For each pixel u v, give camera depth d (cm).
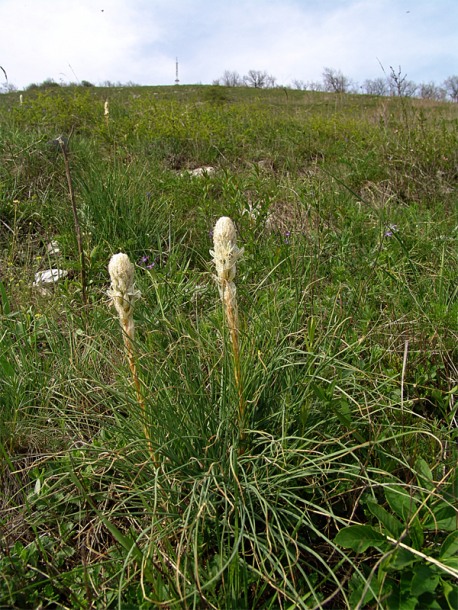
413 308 384
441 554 199
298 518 209
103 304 400
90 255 463
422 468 227
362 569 213
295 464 248
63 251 506
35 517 246
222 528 230
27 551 227
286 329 324
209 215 568
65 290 418
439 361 337
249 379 256
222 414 249
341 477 251
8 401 307
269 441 245
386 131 871
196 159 899
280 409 261
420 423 276
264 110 1466
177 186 658
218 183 683
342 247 460
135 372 220
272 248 481
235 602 193
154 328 324
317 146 942
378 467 254
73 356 332
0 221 559
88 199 564
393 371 315
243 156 920
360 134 1003
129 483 247
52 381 329
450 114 1330
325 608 209
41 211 566
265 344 295
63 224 551
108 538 246
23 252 520
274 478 233
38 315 385
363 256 473
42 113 1065
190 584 199
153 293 409
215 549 230
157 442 238
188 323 315
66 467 242
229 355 254
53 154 702
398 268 439
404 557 194
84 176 632
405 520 208
